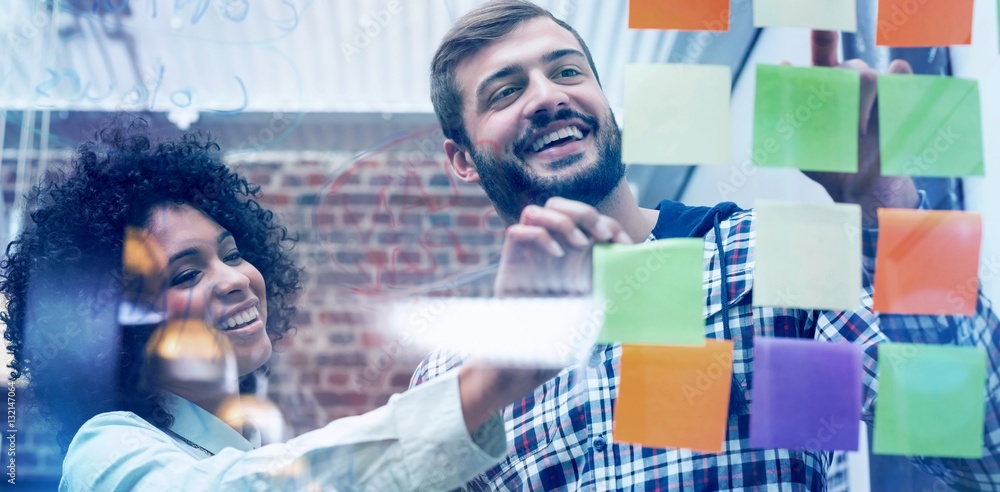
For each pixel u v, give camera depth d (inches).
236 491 23.6
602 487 27.8
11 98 41.4
